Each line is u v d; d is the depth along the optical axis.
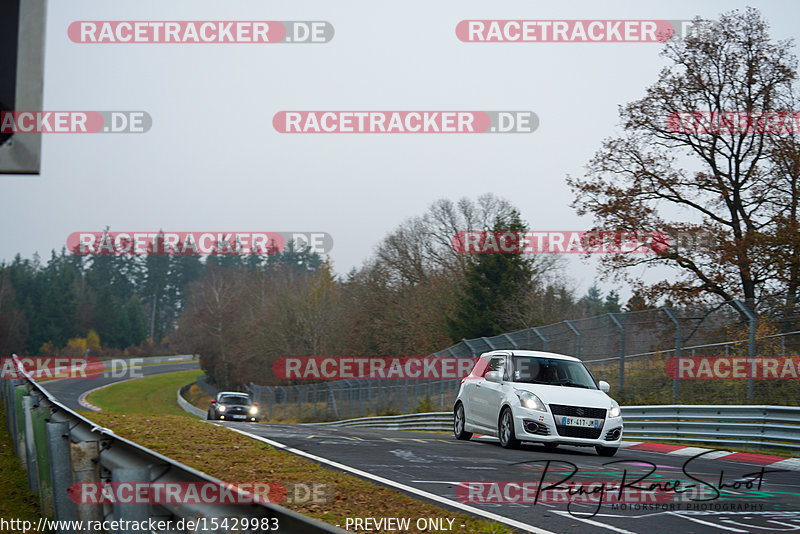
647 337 75.94
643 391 75.56
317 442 48.50
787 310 62.97
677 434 67.56
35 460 28.83
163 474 15.04
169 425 51.59
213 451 39.81
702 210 118.00
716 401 67.81
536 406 49.62
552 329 88.81
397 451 44.94
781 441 58.31
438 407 114.69
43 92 13.30
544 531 24.39
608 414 49.97
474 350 105.06
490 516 26.44
